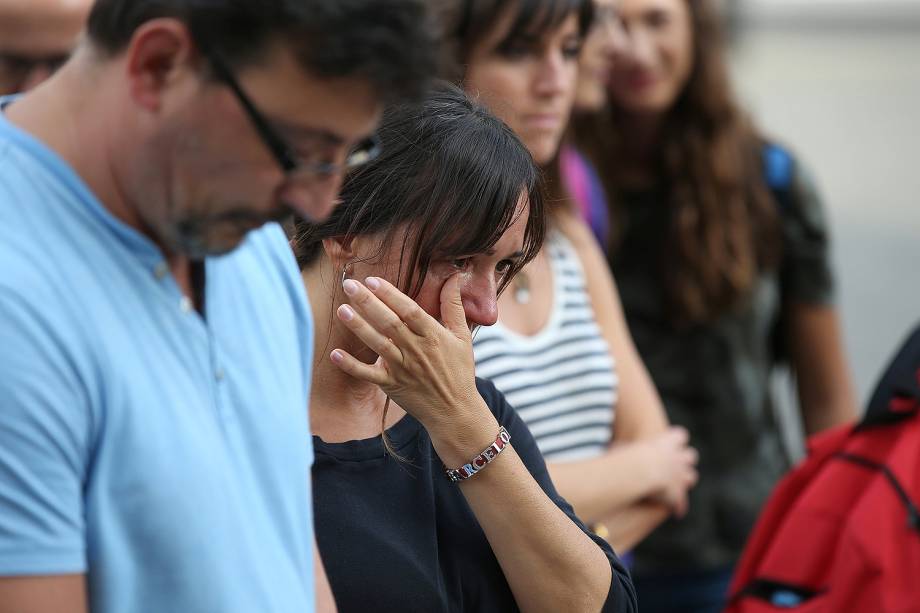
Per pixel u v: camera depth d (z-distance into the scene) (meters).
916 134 44.25
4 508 3.95
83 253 4.20
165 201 4.21
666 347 11.48
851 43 73.25
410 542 5.93
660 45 11.59
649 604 11.22
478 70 8.94
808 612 8.45
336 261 6.00
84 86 4.23
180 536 4.28
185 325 4.47
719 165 11.68
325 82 3.98
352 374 5.70
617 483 8.57
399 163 5.82
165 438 4.26
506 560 6.04
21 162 4.18
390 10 3.97
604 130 11.88
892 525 8.24
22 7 7.58
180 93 4.04
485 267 6.04
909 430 8.57
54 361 4.01
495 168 5.83
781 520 9.09
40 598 4.01
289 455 4.90
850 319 25.47
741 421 11.42
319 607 5.39
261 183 4.16
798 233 11.95
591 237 9.55
